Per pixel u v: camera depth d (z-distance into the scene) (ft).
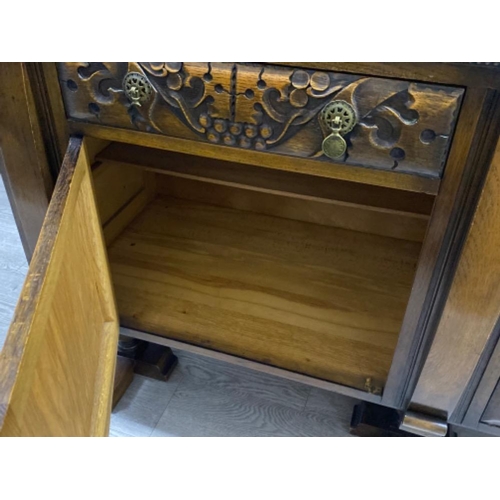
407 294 2.97
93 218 2.21
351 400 3.13
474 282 1.87
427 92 1.61
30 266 1.60
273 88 1.75
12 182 2.33
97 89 1.97
